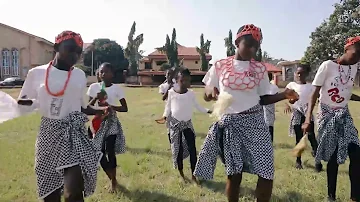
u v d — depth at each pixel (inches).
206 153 143.6
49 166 128.0
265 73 139.6
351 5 1429.6
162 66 2156.7
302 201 179.9
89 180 129.2
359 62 175.0
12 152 284.5
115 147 200.1
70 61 129.0
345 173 228.8
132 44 2303.2
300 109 255.9
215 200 182.9
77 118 129.6
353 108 660.7
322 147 171.9
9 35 2159.2
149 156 274.1
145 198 185.6
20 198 185.2
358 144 166.4
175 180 215.2
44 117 129.6
